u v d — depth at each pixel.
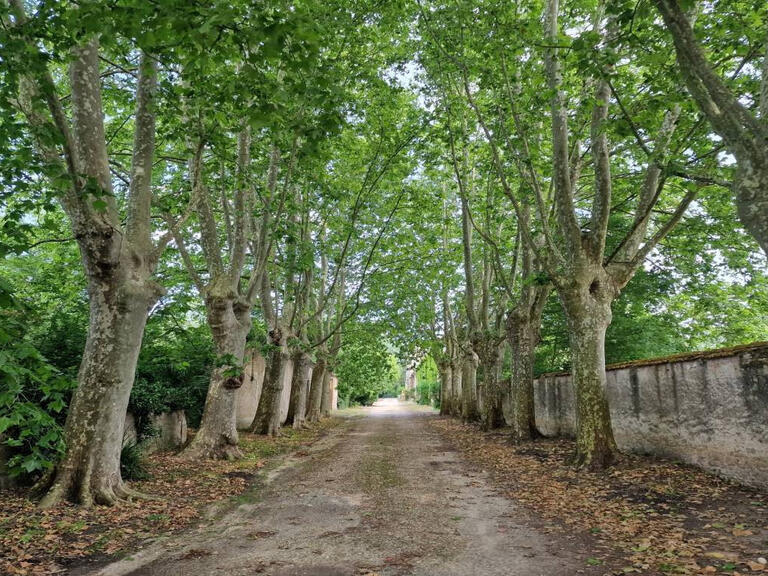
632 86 10.68
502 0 10.41
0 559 4.85
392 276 21.28
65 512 6.48
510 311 16.23
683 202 9.98
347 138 15.80
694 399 8.99
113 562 4.98
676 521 6.09
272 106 5.59
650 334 18.31
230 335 12.40
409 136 14.96
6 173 6.50
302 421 22.91
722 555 4.79
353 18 12.09
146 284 7.76
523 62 13.09
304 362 23.02
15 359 4.74
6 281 4.20
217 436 12.35
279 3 4.92
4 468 7.52
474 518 6.70
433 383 60.25
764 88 4.71
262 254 12.85
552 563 4.84
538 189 11.05
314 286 24.52
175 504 7.50
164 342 14.84
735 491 7.39
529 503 7.52
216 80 7.70
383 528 6.23
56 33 6.35
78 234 7.17
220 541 5.71
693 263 16.05
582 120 11.98
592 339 10.10
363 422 28.92
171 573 4.68
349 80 12.73
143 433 11.84
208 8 4.46
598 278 10.25
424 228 18.84
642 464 9.52
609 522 6.20
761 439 7.42
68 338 9.90
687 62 4.90
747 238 14.72
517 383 15.88
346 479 9.86
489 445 15.41
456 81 14.74
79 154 7.16
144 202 8.01
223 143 9.33
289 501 7.91
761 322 19.61
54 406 5.34
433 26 12.38
